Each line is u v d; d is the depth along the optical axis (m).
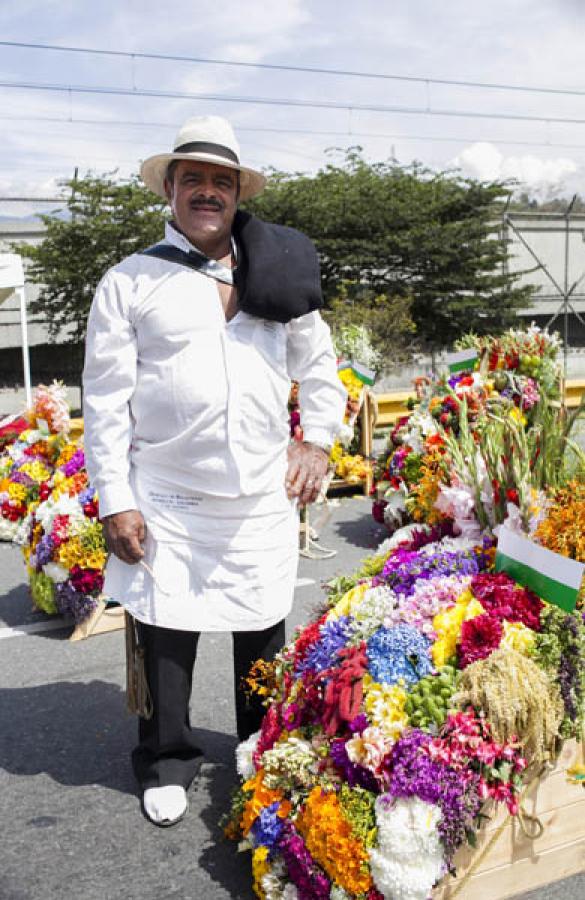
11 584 6.27
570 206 28.47
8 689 4.41
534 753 2.57
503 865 2.66
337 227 26.12
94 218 22.77
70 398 24.45
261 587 3.12
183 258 3.06
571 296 32.91
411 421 6.68
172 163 3.09
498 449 3.27
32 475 6.97
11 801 3.37
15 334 26.48
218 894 2.82
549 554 2.72
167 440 3.04
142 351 3.06
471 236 26.94
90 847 3.07
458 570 3.02
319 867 2.58
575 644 2.66
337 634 2.93
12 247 23.83
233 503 3.07
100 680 4.51
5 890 2.85
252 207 25.81
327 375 3.32
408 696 2.62
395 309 20.89
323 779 2.62
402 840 2.42
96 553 4.95
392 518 6.79
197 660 4.66
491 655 2.57
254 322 3.09
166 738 3.24
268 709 3.13
